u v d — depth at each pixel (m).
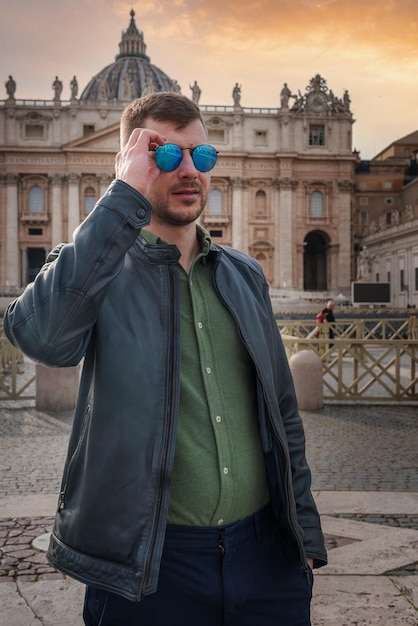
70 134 86.25
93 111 86.88
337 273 87.75
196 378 2.54
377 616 4.39
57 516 2.49
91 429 2.38
